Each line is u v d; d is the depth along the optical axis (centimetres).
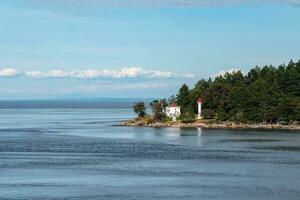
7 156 17162
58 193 10600
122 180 12119
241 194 10606
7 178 12350
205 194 10619
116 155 17562
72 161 15775
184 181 12031
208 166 14588
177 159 16300
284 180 12200
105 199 10100
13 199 10056
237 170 13800
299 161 15825
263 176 12781
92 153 18225
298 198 10231
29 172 13338
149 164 15012
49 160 16025
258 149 19512
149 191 10862
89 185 11475
